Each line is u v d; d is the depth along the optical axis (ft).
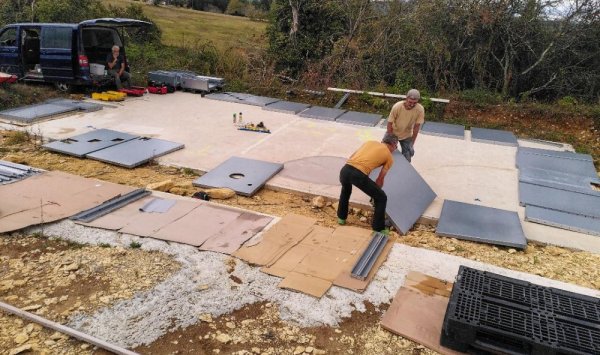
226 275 14.14
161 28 58.49
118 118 30.35
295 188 20.94
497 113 34.86
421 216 18.98
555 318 11.02
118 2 68.13
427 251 16.08
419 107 20.24
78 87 36.22
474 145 28.66
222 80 39.40
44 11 47.32
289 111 33.47
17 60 35.35
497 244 17.08
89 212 17.25
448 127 31.71
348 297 13.42
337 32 46.55
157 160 23.66
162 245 15.49
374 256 15.34
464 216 18.79
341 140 28.09
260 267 14.55
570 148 29.58
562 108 34.17
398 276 14.55
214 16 74.43
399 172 20.20
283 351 11.46
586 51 39.47
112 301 12.83
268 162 23.49
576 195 21.33
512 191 22.03
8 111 29.50
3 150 23.73
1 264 14.30
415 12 42.60
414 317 12.66
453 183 22.70
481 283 12.19
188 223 16.94
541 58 39.52
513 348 10.87
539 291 11.92
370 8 45.09
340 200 17.56
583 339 10.41
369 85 42.06
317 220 18.37
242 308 12.83
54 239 15.67
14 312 12.18
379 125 31.45
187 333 11.84
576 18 38.50
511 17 39.52
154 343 11.45
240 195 20.24
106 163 22.91
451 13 40.68
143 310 12.54
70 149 23.73
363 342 11.90
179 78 38.60
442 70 42.04
